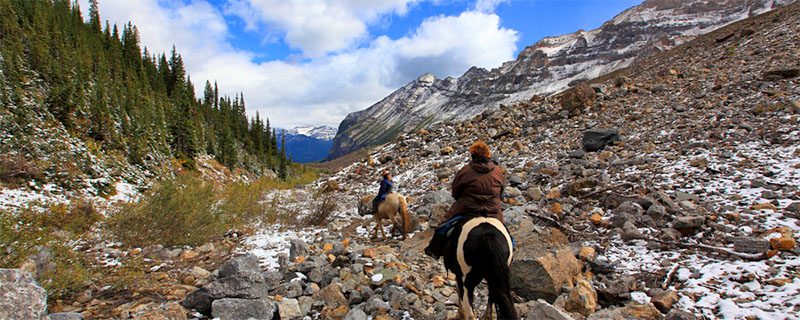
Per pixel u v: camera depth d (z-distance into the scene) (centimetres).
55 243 783
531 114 2720
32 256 675
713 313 528
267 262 923
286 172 10544
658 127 1652
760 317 494
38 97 3775
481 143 546
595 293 617
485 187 527
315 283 759
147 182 2661
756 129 1328
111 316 605
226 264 739
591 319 516
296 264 857
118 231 1103
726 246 709
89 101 4909
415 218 1209
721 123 1455
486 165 536
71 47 7325
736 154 1170
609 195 1011
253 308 593
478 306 622
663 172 1148
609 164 1360
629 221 859
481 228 482
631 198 966
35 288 435
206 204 1281
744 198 897
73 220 1209
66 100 3984
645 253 751
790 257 622
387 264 798
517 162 1759
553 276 623
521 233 831
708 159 1170
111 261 908
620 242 812
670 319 508
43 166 1944
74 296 682
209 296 623
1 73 3697
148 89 8106
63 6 9906
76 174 2062
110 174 2400
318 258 870
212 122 10312
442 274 775
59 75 4978
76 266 709
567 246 738
